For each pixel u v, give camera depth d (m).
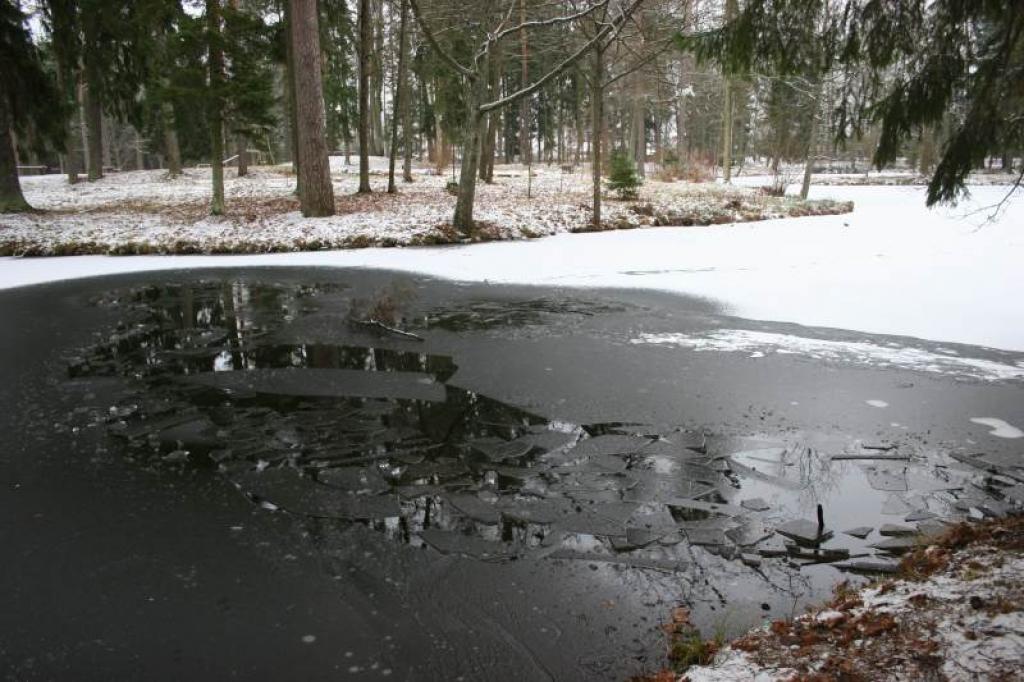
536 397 7.61
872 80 7.40
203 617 3.86
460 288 14.01
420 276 15.25
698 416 7.00
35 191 28.23
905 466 5.81
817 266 15.81
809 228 22.38
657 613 3.84
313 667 3.45
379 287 14.07
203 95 19.81
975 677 2.48
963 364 8.67
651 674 3.30
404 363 8.95
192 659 3.51
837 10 7.04
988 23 6.77
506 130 54.47
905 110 7.07
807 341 9.86
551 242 19.77
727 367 8.64
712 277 14.94
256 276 15.29
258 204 23.58
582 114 44.38
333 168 37.66
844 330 10.50
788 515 5.00
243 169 34.69
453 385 8.05
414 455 6.12
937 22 6.67
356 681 3.34
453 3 21.00
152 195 26.61
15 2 21.33
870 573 4.21
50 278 15.15
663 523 4.90
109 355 9.36
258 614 3.88
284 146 63.16
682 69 38.91
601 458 6.02
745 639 3.19
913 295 12.68
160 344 9.93
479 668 3.42
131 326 10.98
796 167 58.50
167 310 12.09
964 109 7.52
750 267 15.95
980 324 10.64
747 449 6.20
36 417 7.05
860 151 58.16
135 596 4.05
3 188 21.30
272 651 3.57
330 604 3.98
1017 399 7.39
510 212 22.20
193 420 6.97
